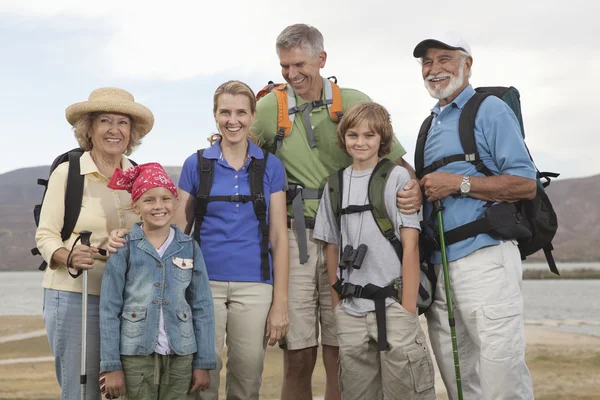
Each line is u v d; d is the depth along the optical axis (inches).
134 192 157.1
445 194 173.2
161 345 154.7
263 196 176.7
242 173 178.4
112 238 157.6
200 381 158.7
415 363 169.5
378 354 177.6
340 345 177.6
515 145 171.2
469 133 176.2
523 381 171.0
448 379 186.9
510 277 173.0
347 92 202.5
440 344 186.5
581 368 789.9
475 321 174.9
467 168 176.6
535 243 176.7
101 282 162.7
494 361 169.8
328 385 203.3
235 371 178.2
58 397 722.8
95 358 162.1
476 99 179.2
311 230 196.7
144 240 158.4
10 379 834.8
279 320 176.6
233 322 176.1
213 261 174.9
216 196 175.3
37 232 163.2
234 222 175.2
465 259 175.6
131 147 181.5
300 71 193.9
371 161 179.6
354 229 175.3
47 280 165.0
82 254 153.6
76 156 168.9
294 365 201.9
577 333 1255.5
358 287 172.6
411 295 170.2
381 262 171.9
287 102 199.8
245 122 175.2
